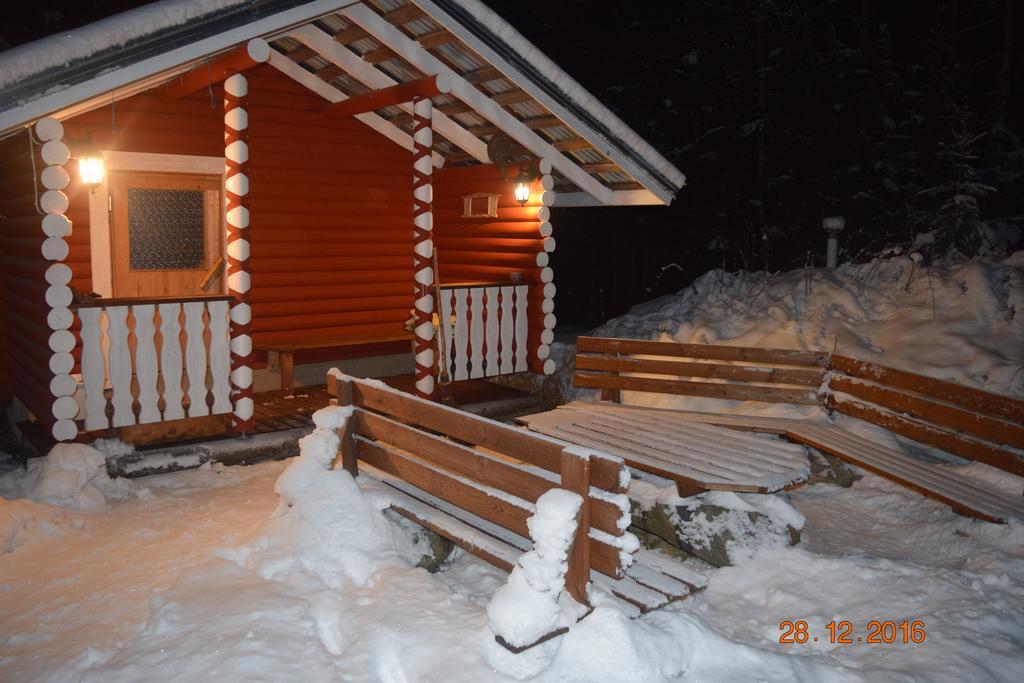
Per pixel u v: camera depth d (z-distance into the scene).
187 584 4.82
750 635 4.53
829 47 20.33
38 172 6.98
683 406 9.08
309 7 6.98
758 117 19.94
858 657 4.20
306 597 4.62
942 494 5.60
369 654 4.00
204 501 6.53
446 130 9.80
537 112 8.88
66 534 5.88
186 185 9.12
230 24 6.58
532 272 9.83
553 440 4.39
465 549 5.04
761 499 5.67
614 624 3.90
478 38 7.79
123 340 7.14
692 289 12.30
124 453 7.09
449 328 9.38
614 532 4.12
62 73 5.95
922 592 4.72
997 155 17.53
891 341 8.94
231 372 7.77
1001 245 12.80
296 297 10.02
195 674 3.83
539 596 3.97
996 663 3.98
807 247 19.08
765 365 8.95
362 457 6.07
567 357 11.48
